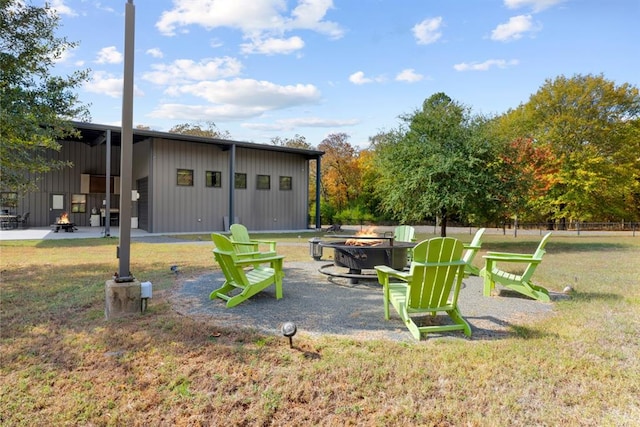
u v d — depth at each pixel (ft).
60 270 21.86
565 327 12.40
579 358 9.82
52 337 11.07
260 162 61.67
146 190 54.08
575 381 8.64
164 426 7.05
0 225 54.95
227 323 12.44
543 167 64.28
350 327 12.34
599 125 72.64
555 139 74.18
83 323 12.25
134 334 11.24
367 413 7.41
